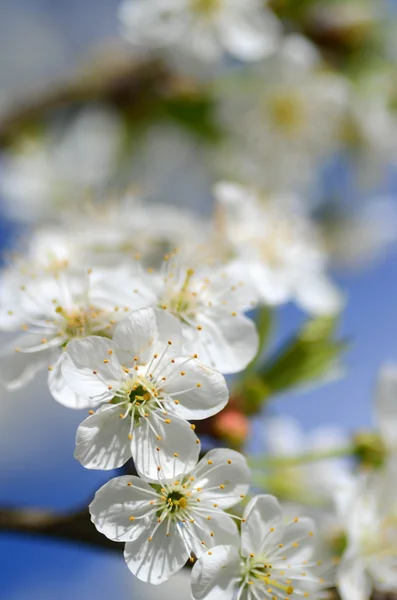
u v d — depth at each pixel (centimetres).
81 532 37
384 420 42
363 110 57
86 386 35
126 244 42
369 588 39
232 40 55
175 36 54
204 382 35
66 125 62
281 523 35
